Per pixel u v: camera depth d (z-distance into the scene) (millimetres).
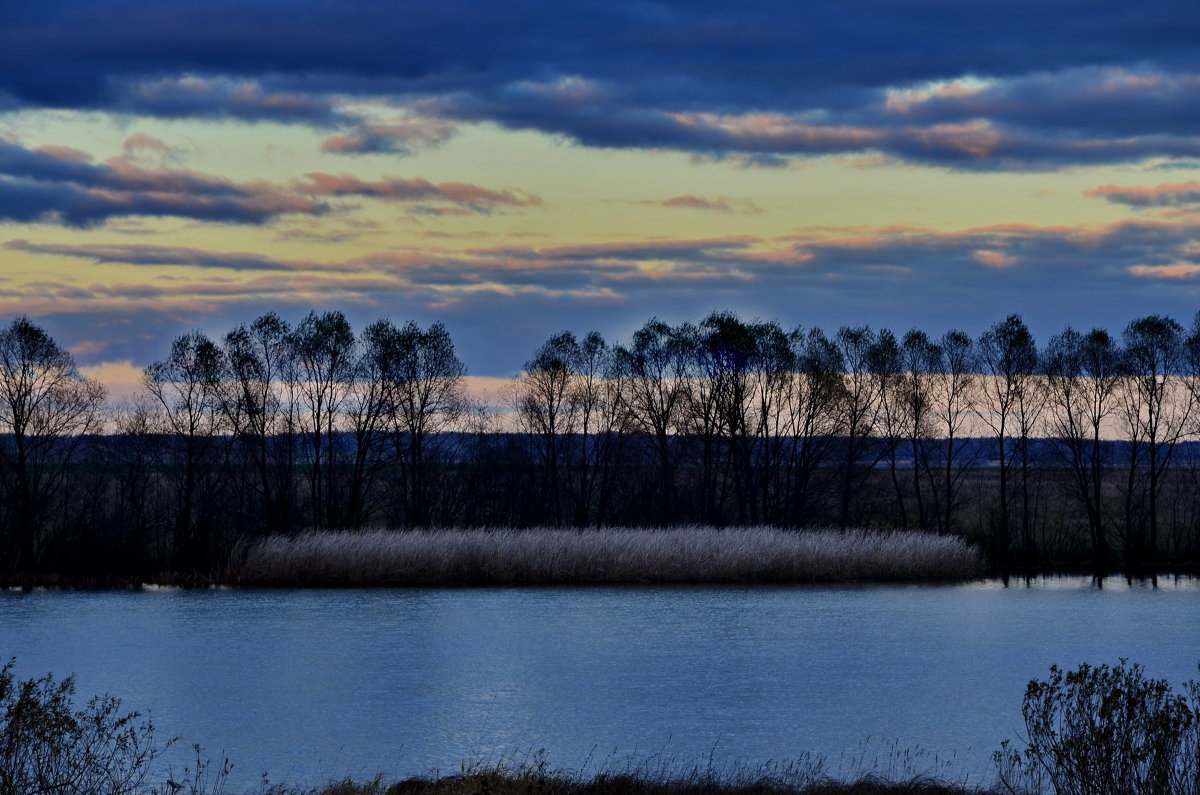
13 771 16047
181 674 34969
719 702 30797
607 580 58312
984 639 41938
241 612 48938
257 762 24422
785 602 52594
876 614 48812
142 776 20531
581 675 34812
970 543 74438
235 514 73188
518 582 58094
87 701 30703
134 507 68375
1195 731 15953
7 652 39094
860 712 29422
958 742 26016
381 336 76625
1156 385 77125
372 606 50594
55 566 61531
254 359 73875
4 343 65750
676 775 22312
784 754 24906
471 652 39062
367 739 26656
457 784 20312
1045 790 20031
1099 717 16156
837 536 63312
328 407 76562
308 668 36031
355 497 76000
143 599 52906
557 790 19719
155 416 71812
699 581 59031
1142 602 53531
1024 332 80562
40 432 66125
